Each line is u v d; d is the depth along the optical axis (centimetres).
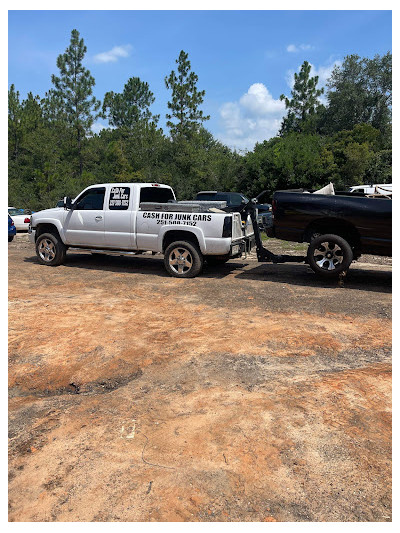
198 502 217
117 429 290
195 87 3127
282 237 775
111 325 515
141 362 408
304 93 4509
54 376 389
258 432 279
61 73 3594
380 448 261
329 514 209
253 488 227
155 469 244
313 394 333
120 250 870
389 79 4294
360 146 2738
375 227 689
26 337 471
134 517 207
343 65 4644
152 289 712
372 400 322
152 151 3378
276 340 461
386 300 632
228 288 714
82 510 213
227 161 3119
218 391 343
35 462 255
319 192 787
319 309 584
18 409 329
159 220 812
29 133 3612
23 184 3316
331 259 728
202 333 486
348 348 441
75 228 897
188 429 285
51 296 664
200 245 780
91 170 3872
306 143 2906
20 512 214
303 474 238
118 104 4509
